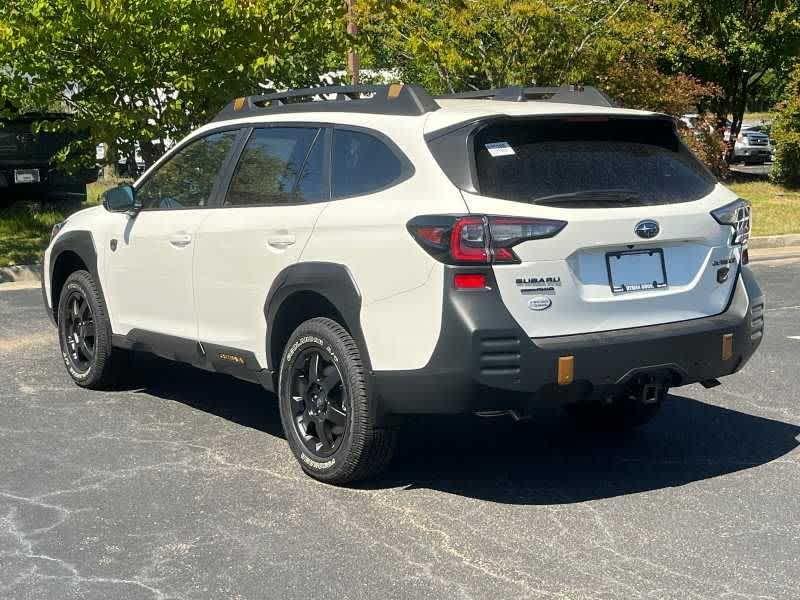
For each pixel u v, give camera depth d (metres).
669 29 22.72
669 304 5.11
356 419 5.09
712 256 5.26
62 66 14.48
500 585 4.17
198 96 14.81
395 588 4.15
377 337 4.97
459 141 4.89
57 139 15.20
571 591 4.11
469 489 5.30
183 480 5.43
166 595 4.11
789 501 5.11
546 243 4.75
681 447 6.00
